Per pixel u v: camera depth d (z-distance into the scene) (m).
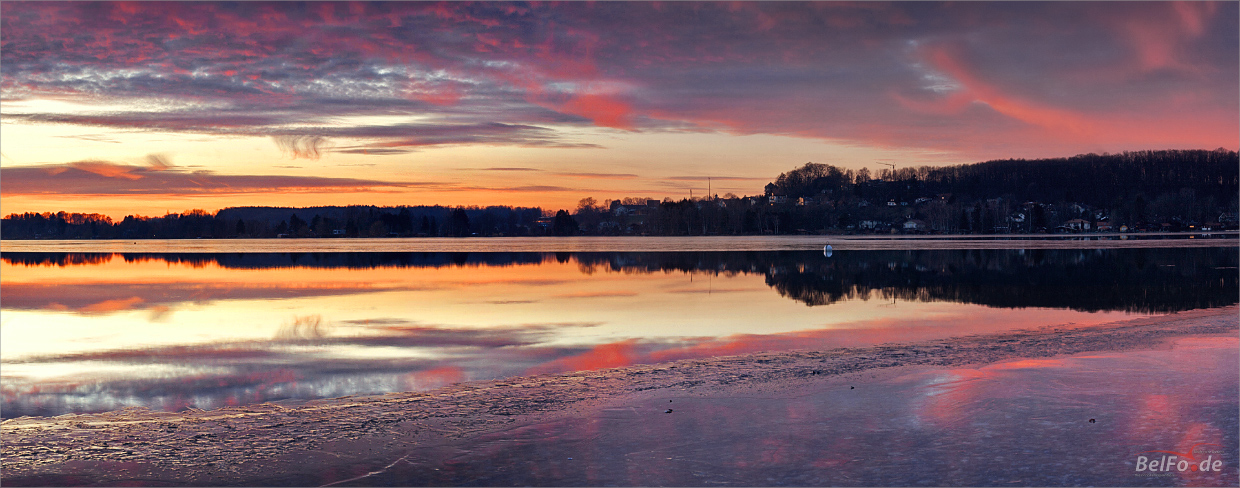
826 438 9.95
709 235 195.00
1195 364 14.14
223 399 13.34
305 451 9.80
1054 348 16.44
